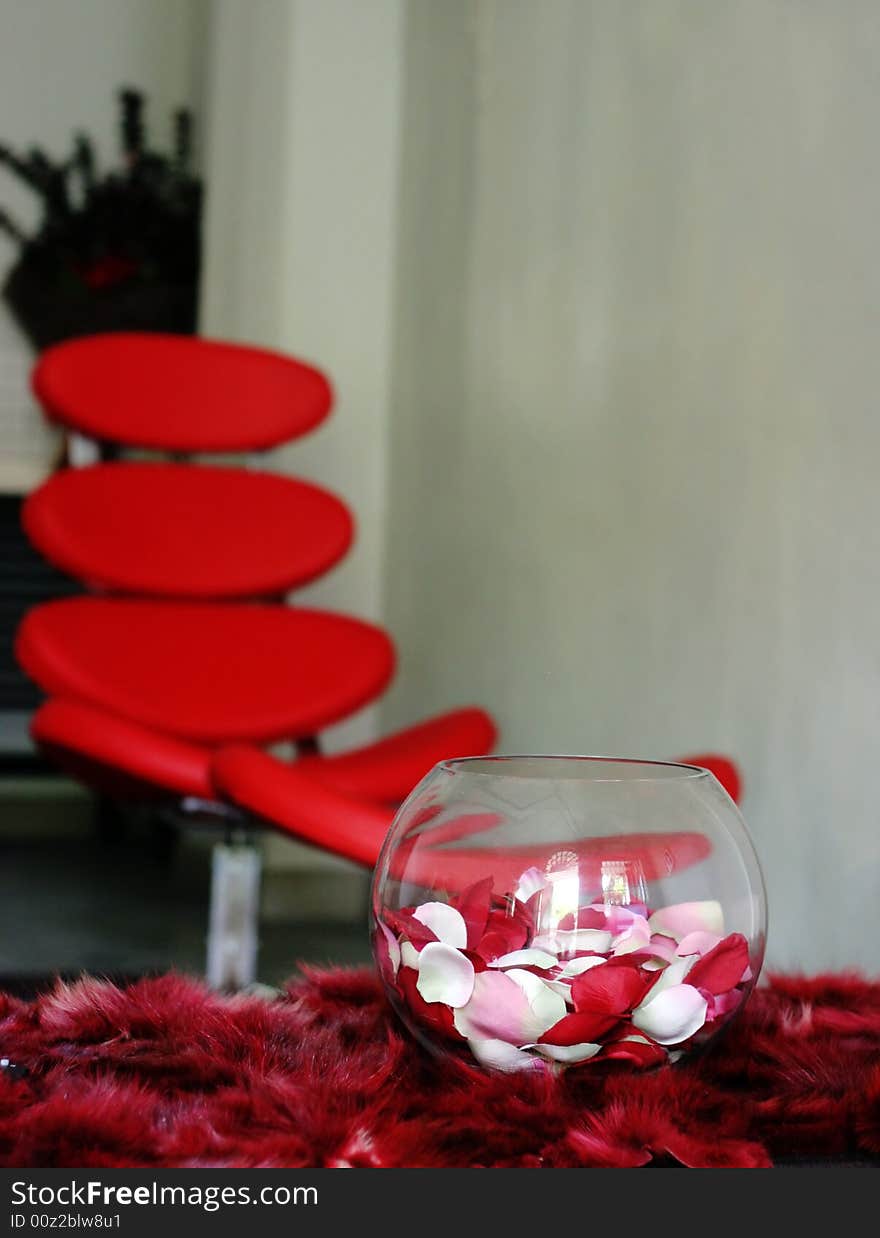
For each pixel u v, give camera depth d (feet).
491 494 9.91
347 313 12.07
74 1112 1.66
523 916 1.81
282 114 12.06
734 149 6.86
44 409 8.36
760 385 6.52
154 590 8.08
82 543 7.97
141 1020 2.10
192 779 6.07
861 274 5.75
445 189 11.02
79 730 6.13
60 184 15.38
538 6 9.43
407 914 1.87
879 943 5.44
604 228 8.32
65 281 14.75
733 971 1.86
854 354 5.78
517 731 9.27
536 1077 1.84
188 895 11.29
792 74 6.36
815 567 6.01
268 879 11.29
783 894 6.18
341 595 12.08
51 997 2.20
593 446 8.36
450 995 1.82
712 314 7.02
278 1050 2.00
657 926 1.82
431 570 10.99
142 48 16.05
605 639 8.07
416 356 11.52
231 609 8.02
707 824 1.89
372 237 12.16
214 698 7.70
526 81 9.60
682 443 7.27
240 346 8.59
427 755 6.57
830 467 5.92
